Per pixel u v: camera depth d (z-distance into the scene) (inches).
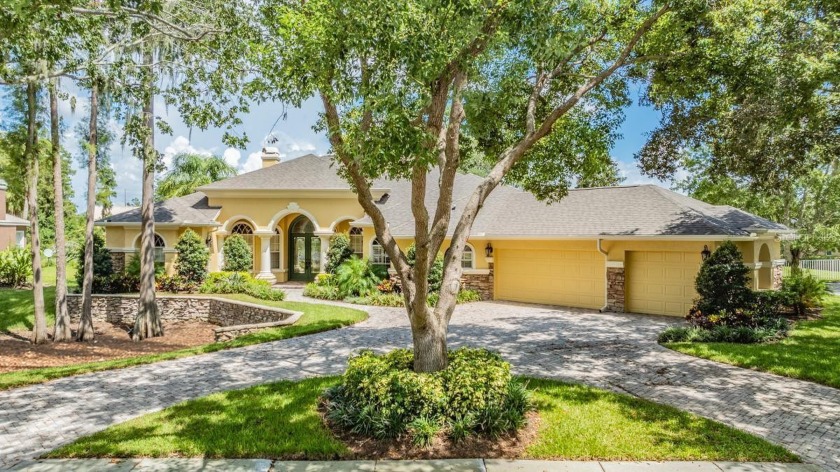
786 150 403.9
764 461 201.2
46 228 1430.9
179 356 393.4
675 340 437.1
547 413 250.8
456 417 224.5
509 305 683.4
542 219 706.2
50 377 331.0
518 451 209.5
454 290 268.5
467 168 457.4
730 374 330.3
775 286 690.8
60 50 359.3
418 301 244.2
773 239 671.1
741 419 250.1
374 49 200.4
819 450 213.6
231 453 208.7
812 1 362.9
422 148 192.7
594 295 649.6
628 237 589.9
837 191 983.6
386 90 199.8
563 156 419.8
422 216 233.1
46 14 268.8
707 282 485.1
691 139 410.0
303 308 619.2
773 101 354.9
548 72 327.0
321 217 915.4
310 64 203.8
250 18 375.9
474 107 245.3
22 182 520.1
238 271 846.5
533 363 362.3
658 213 620.7
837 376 310.7
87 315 578.6
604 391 288.5
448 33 207.0
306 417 247.6
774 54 346.3
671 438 220.5
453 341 444.1
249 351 408.8
